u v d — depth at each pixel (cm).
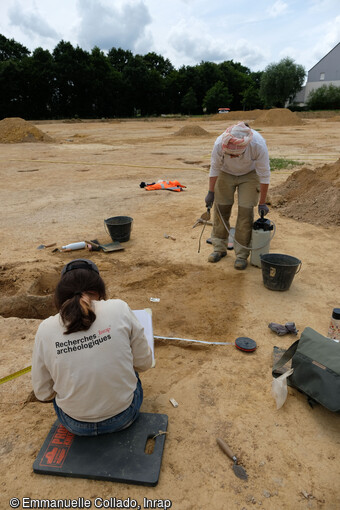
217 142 423
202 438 223
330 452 214
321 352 248
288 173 1095
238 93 7494
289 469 203
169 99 6775
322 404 234
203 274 464
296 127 3234
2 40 5725
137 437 213
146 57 7388
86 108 5862
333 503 185
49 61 5309
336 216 636
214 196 477
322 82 6456
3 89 5028
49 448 207
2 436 222
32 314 406
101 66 5759
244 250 473
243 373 283
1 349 307
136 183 1041
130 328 193
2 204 838
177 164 1377
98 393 183
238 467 203
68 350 177
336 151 1595
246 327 346
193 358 305
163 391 264
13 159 1570
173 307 386
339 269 464
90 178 1135
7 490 190
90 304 181
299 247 538
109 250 535
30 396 256
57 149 1936
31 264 489
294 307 378
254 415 241
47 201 855
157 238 595
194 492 190
